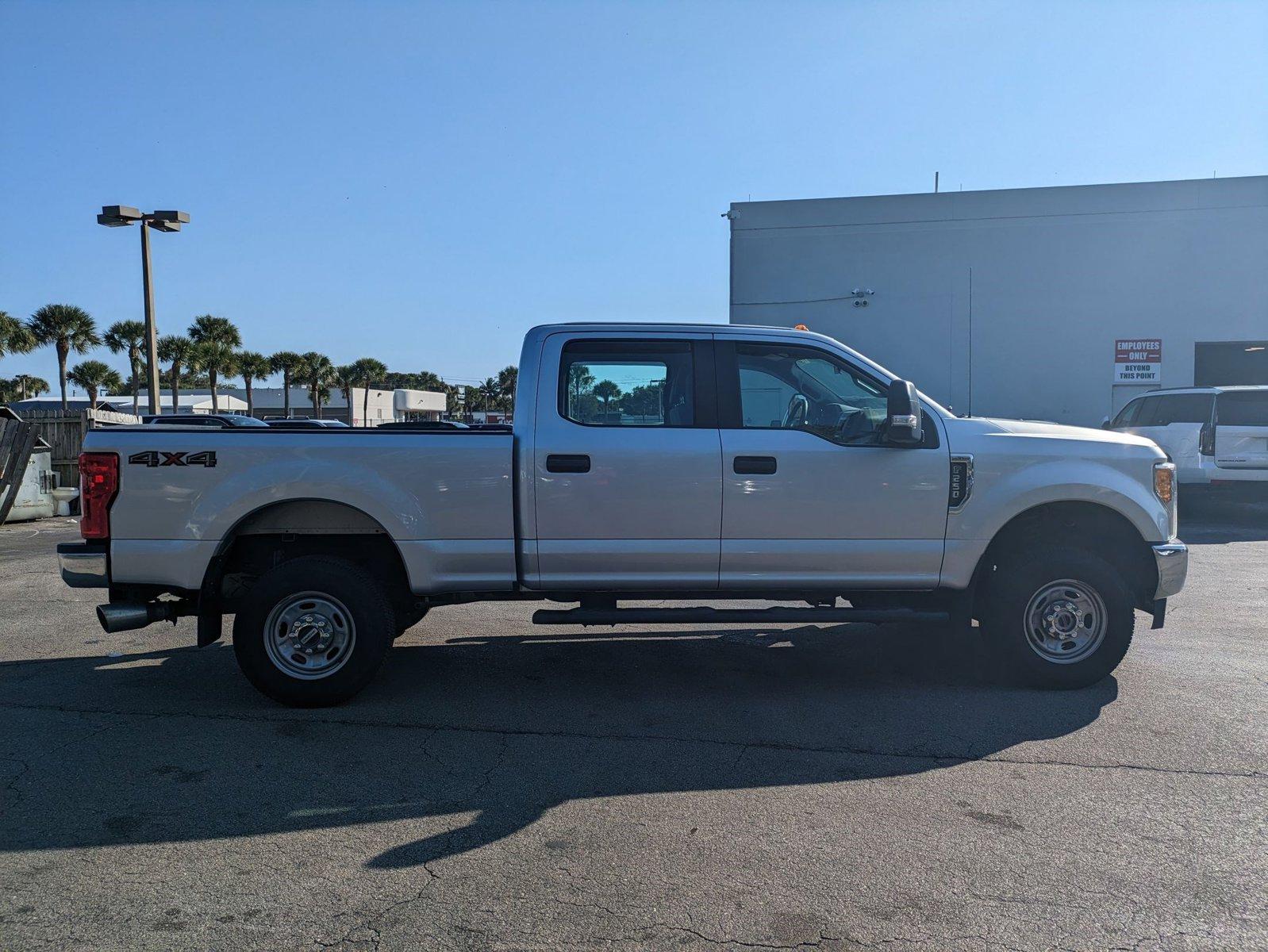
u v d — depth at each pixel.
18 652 6.43
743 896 3.05
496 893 3.08
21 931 2.85
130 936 2.83
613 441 5.07
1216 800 3.80
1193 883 3.12
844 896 3.04
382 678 5.72
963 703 5.14
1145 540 5.41
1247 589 8.46
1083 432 5.46
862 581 5.21
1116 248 22.39
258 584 4.98
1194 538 11.91
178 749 4.47
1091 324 22.58
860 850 3.38
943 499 5.17
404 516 5.00
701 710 5.07
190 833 3.55
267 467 4.96
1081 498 5.21
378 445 5.01
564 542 5.06
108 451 4.93
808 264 23.48
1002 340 22.94
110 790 3.97
